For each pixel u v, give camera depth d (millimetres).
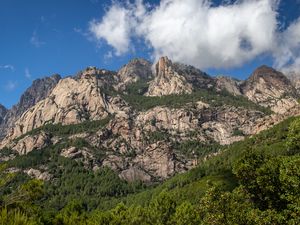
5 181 37906
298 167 35938
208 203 40031
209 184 42531
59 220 104875
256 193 41688
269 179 40344
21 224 24922
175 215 106125
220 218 38344
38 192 36844
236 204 39188
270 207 39844
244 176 42438
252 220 37438
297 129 39188
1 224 24125
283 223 35594
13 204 31453
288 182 36531
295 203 34750
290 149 40750
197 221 96000
